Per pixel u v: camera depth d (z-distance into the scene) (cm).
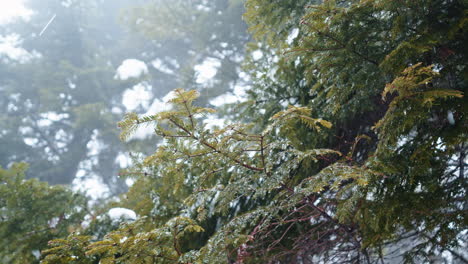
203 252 249
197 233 426
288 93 427
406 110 236
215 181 378
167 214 441
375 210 267
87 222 546
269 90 438
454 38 261
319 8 266
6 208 527
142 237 236
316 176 249
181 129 245
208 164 265
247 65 513
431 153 249
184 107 231
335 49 269
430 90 230
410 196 262
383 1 245
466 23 248
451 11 253
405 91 226
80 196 578
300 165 356
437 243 271
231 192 262
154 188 464
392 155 264
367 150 380
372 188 255
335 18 261
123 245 237
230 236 252
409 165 259
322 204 333
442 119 266
